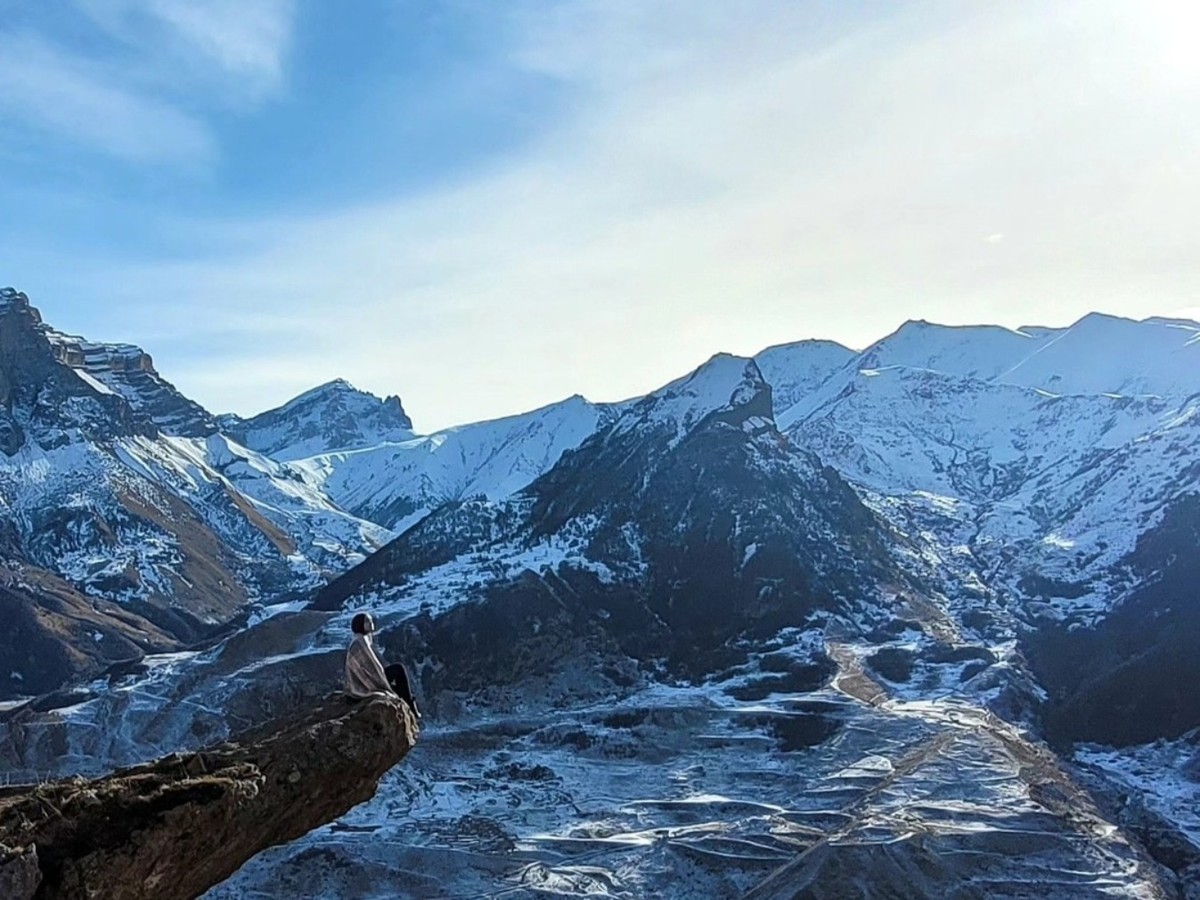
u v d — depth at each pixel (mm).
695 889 76125
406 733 25156
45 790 20984
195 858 21156
